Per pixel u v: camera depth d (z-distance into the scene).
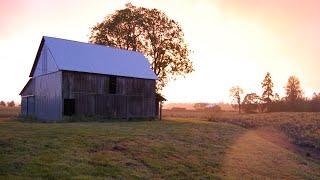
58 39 51.41
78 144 23.52
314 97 124.31
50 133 26.27
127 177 18.78
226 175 22.14
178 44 78.50
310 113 89.12
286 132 49.34
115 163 20.62
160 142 28.03
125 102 52.09
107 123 41.50
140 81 54.09
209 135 35.75
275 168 25.98
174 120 57.25
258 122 63.06
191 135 33.88
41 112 50.75
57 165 18.58
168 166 22.00
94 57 51.88
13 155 19.52
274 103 128.38
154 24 77.06
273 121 64.94
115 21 77.12
